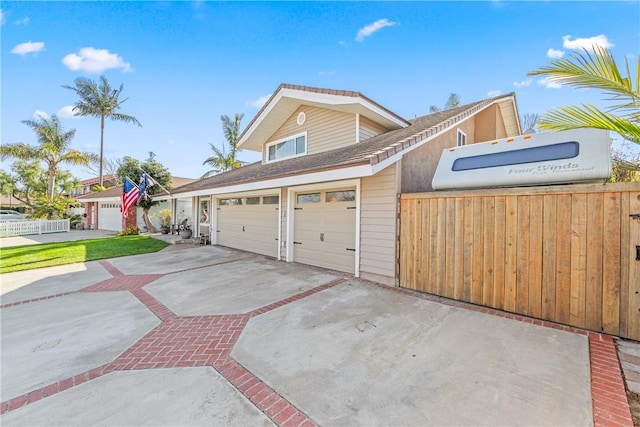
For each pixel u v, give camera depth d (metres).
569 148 4.57
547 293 4.43
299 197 8.92
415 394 2.72
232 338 3.97
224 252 11.27
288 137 11.60
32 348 3.76
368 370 3.13
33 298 5.82
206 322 4.53
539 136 5.00
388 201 6.42
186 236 15.78
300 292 5.97
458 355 3.41
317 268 8.16
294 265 8.62
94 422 2.43
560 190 4.32
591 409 2.48
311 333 4.07
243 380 3.00
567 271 4.27
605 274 3.97
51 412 2.57
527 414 2.44
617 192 3.89
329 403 2.63
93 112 24.88
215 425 2.39
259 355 3.50
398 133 8.48
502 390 2.75
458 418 2.41
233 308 5.12
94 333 4.20
